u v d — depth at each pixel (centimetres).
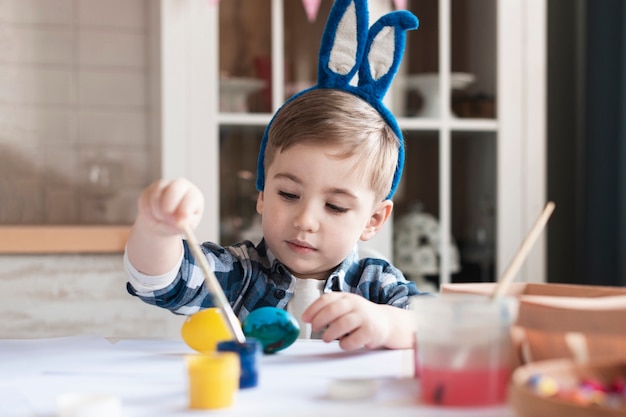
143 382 72
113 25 271
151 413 60
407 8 249
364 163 120
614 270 272
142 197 88
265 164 128
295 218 118
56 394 67
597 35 271
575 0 292
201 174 236
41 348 90
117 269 213
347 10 127
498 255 254
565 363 58
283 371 77
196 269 113
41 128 267
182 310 113
